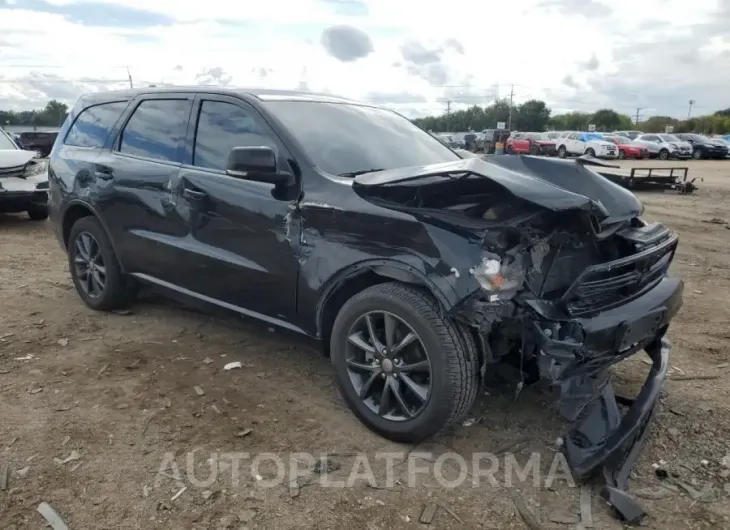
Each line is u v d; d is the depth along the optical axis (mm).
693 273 7191
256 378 4129
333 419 3633
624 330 3072
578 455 3129
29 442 3340
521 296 3068
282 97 4230
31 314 5293
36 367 4246
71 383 4020
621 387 4117
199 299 4352
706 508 2910
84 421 3559
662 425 3623
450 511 2869
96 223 5090
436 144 4684
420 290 3221
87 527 2713
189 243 4250
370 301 3330
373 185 3295
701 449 3389
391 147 4242
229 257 3992
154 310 5395
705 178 21750
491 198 3148
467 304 2965
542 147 38125
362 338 3488
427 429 3236
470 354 3133
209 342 4719
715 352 4703
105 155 4961
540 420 3656
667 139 36844
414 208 3207
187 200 4203
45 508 2814
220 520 2773
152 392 3912
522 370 3182
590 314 3084
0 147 10344
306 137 3855
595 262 3521
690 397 3969
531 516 2844
